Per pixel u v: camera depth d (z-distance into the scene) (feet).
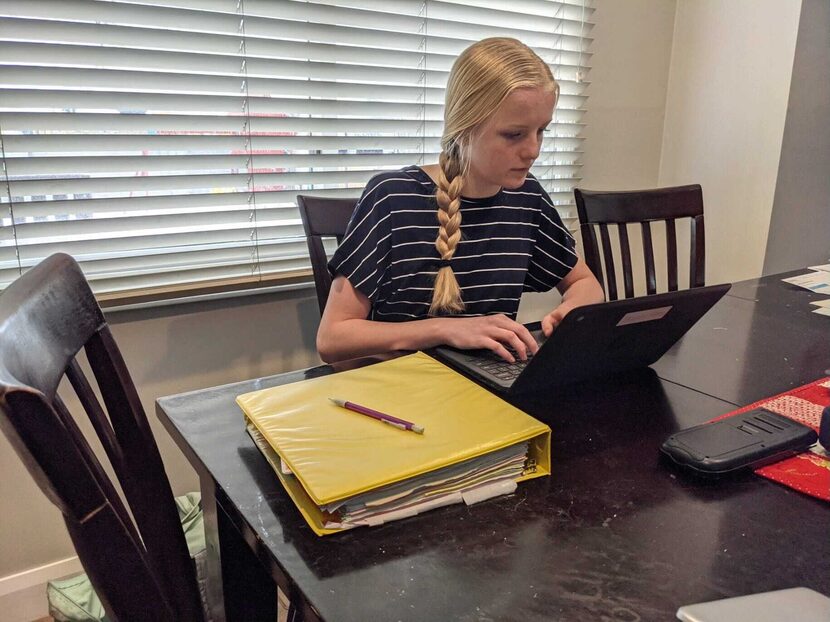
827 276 5.61
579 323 2.66
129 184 4.81
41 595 4.98
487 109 3.50
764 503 2.22
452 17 6.15
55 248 4.63
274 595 2.68
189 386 5.43
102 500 1.72
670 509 2.17
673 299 2.91
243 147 5.24
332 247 5.84
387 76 5.84
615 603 1.73
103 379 2.59
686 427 2.79
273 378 3.17
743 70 7.37
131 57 4.64
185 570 2.74
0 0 4.13
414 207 4.03
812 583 1.82
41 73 4.35
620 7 7.40
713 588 1.79
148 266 5.04
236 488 2.24
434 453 2.17
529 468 2.39
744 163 7.53
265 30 5.12
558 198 7.61
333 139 5.66
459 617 1.68
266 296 5.63
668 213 5.54
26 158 4.39
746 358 3.66
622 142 7.98
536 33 6.76
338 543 1.97
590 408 2.98
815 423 2.78
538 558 1.91
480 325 3.54
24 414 1.54
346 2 5.47
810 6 6.74
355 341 3.69
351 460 2.14
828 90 7.29
